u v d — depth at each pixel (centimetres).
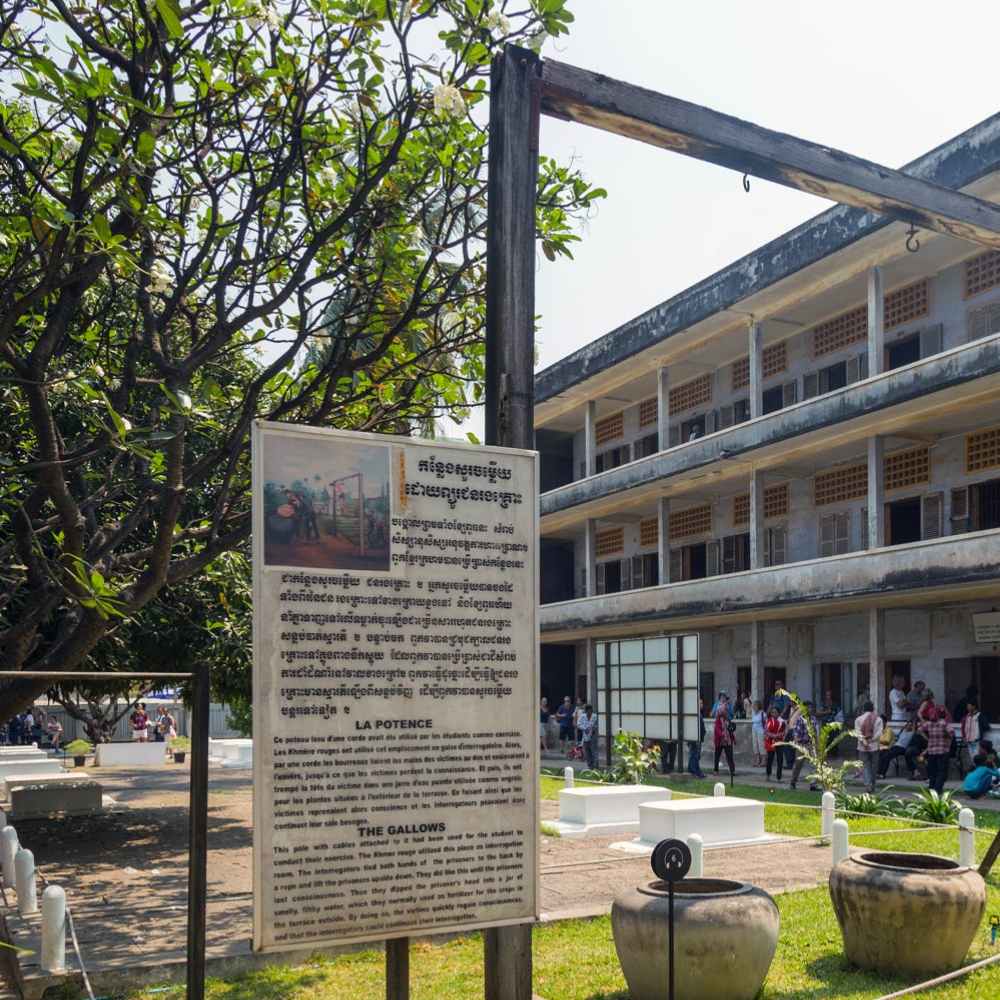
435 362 943
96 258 674
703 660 3225
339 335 863
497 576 482
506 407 525
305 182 803
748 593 2662
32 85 628
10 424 973
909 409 2272
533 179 546
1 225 671
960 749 2103
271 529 436
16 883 935
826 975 733
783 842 1290
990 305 2317
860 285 2550
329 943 432
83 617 790
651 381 3416
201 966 414
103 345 886
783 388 2941
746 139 625
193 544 1327
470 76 765
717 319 2841
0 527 1010
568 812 1468
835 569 2383
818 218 2419
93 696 1753
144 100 705
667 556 3181
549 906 962
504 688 477
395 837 448
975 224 725
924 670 2475
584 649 3822
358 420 992
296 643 437
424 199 880
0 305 668
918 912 714
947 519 2412
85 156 645
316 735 437
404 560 463
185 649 1409
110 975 744
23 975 725
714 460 2805
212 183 786
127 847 1348
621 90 579
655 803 1312
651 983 656
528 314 536
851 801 1591
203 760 422
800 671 2842
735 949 646
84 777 1862
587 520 3584
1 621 1181
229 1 741
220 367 1105
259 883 422
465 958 816
